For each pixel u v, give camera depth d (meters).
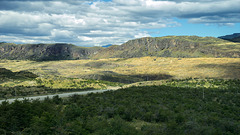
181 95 35.50
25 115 13.80
